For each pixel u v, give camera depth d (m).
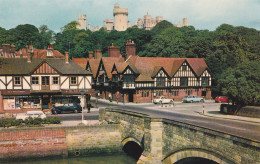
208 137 16.75
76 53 90.88
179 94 52.00
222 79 31.08
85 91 40.66
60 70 40.16
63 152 26.80
